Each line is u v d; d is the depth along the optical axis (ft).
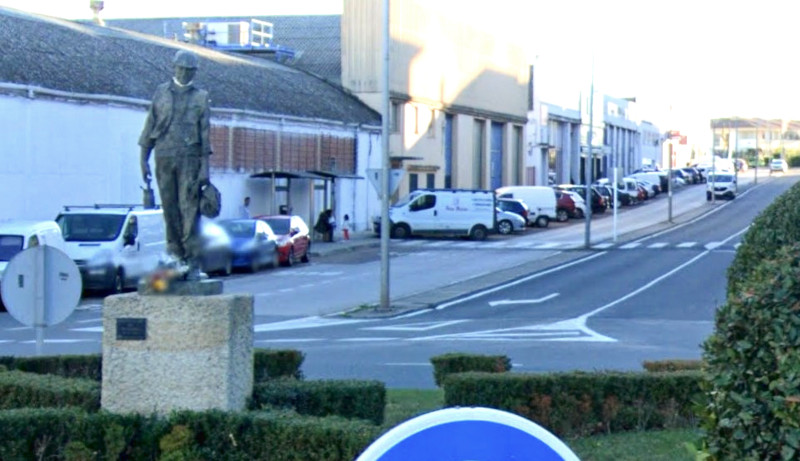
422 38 223.71
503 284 119.55
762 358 17.72
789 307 17.60
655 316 89.76
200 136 31.14
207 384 29.73
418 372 57.06
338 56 230.68
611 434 36.96
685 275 126.31
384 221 95.86
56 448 28.04
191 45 195.00
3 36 127.65
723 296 104.22
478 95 257.14
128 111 133.49
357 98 212.64
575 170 342.64
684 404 37.70
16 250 93.91
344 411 33.60
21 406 32.42
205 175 31.27
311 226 182.70
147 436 28.07
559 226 230.27
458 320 88.53
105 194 129.29
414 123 223.10
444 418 12.12
